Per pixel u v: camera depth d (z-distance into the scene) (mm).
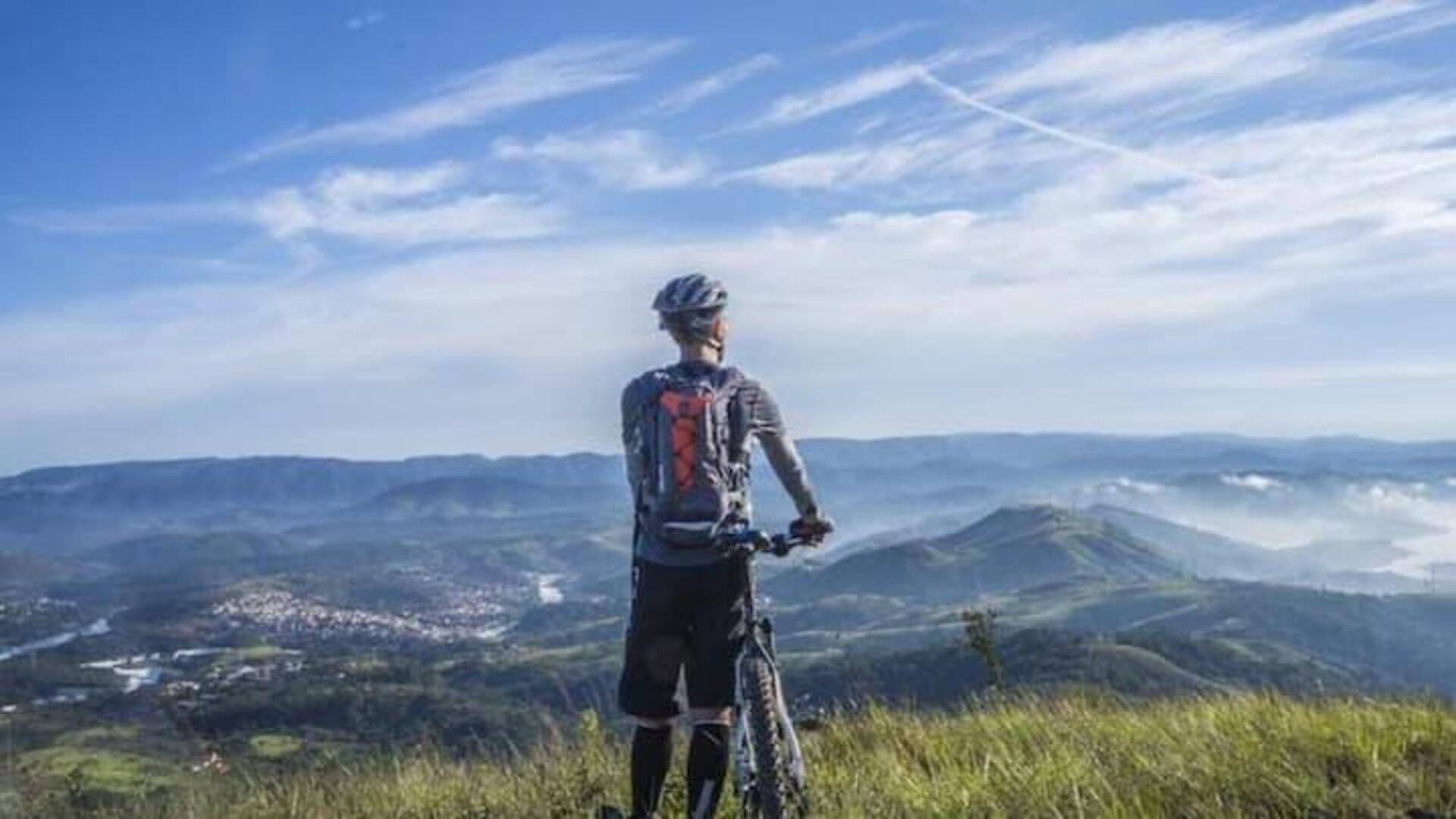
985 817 6344
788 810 5383
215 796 7410
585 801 7270
